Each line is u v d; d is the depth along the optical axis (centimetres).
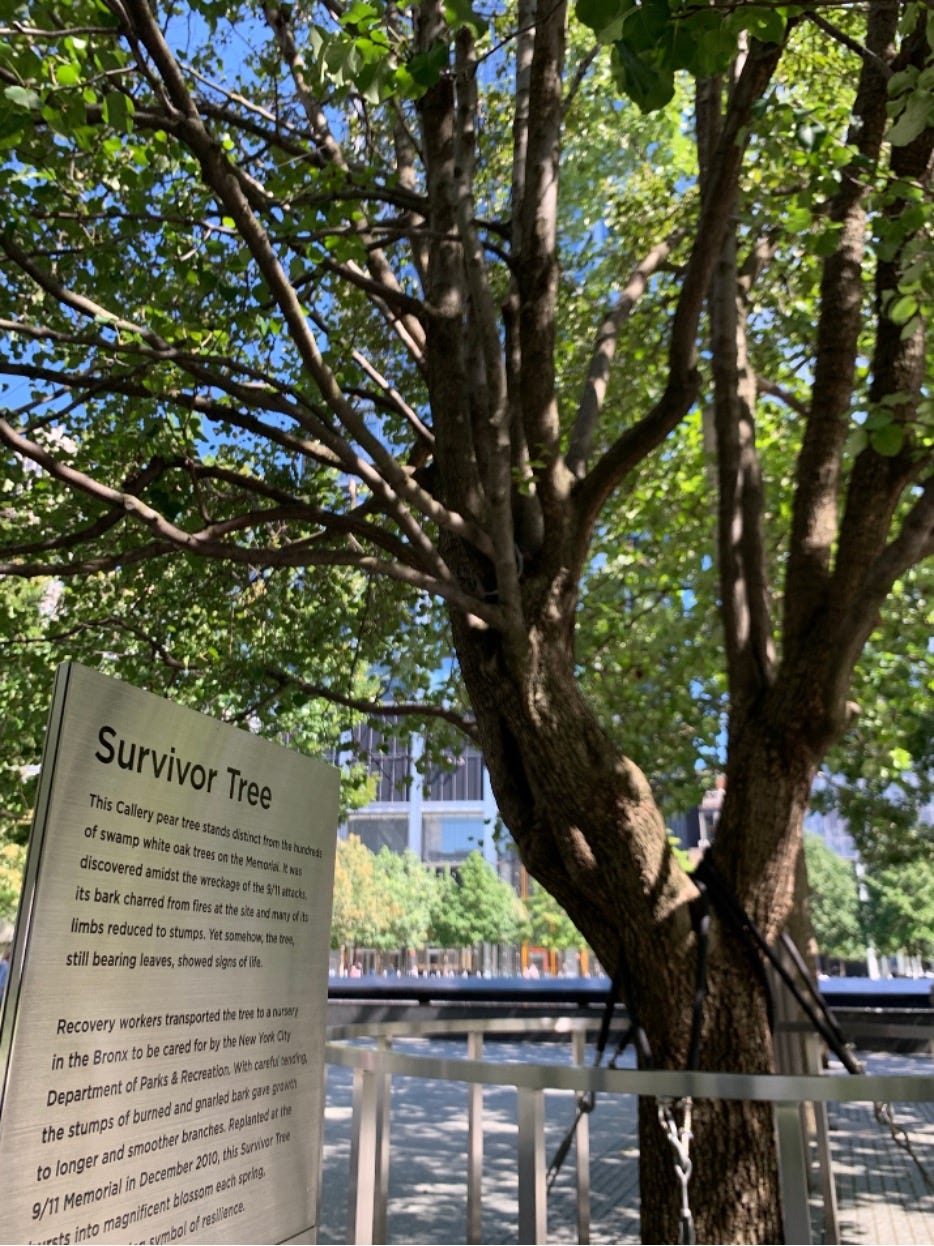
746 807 530
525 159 673
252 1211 256
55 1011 192
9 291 730
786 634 550
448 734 1079
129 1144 210
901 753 1076
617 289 1070
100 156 570
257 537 859
